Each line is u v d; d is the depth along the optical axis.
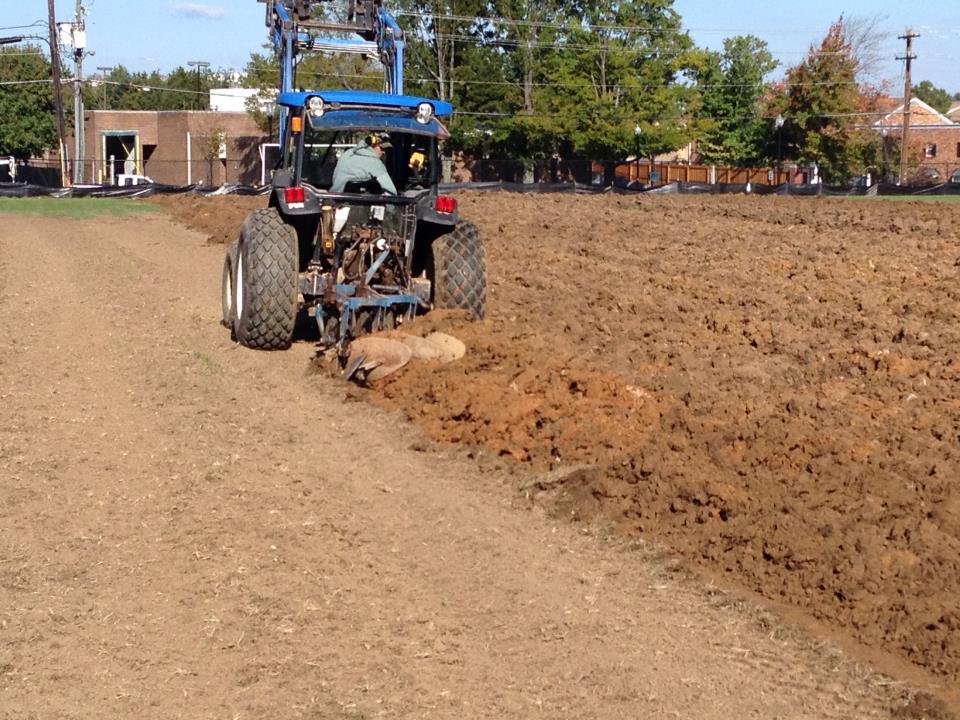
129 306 13.19
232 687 4.77
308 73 52.31
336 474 7.36
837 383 9.71
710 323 12.06
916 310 13.06
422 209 10.37
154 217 26.95
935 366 10.30
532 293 14.12
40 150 65.88
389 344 9.20
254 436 8.12
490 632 5.29
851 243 21.34
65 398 9.10
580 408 8.26
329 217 10.18
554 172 59.94
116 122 63.84
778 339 11.30
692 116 60.28
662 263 17.84
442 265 10.62
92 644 5.12
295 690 4.75
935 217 27.28
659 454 7.34
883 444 7.90
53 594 5.60
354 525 6.52
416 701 4.68
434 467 7.52
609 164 58.44
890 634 5.26
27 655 5.01
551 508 6.77
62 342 11.18
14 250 18.89
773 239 22.09
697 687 4.82
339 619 5.38
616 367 9.84
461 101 58.53
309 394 9.20
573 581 5.83
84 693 4.71
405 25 59.50
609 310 12.95
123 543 6.23
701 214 29.19
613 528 6.48
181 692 4.73
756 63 67.06
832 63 61.56
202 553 6.10
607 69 57.34
